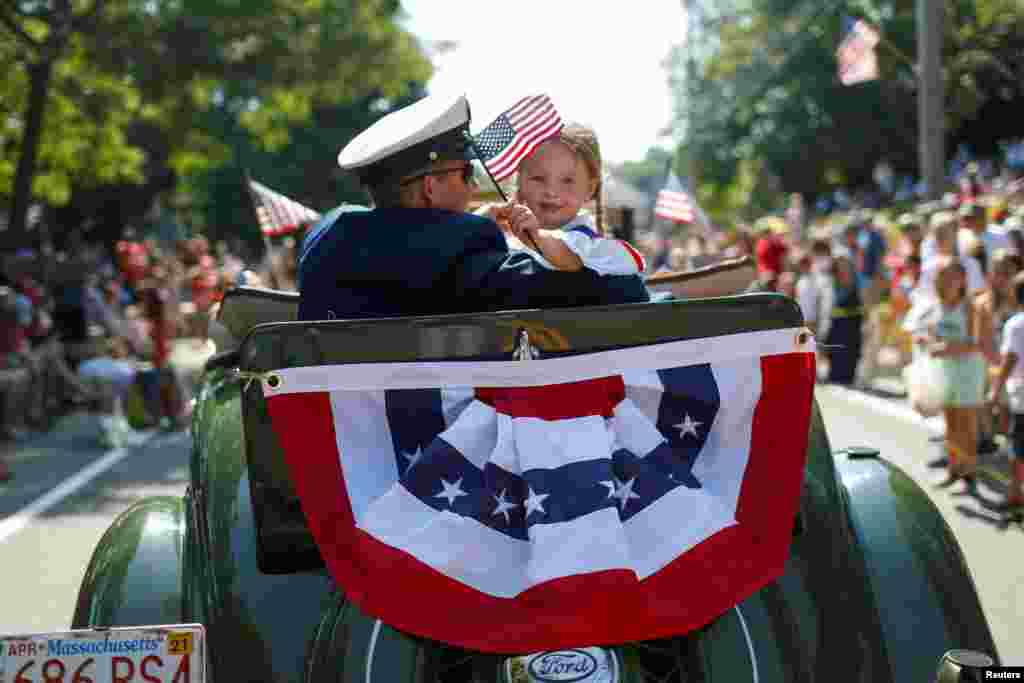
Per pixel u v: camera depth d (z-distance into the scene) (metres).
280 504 3.52
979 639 4.07
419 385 3.48
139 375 18.98
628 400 3.55
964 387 11.43
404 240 3.79
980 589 8.30
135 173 32.34
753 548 3.49
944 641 4.00
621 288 3.76
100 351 21.20
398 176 3.88
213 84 30.83
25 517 12.06
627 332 3.54
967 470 11.54
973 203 15.95
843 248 21.28
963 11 57.00
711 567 3.42
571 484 3.40
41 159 30.25
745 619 3.47
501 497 3.42
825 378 21.30
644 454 3.51
